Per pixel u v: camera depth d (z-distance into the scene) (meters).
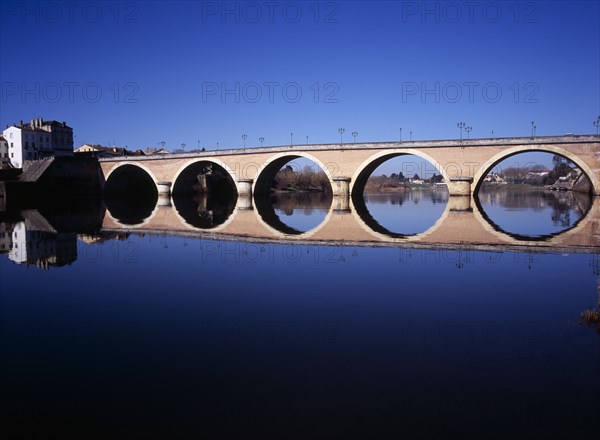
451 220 35.16
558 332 9.43
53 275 15.75
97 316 11.00
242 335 9.52
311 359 8.20
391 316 10.73
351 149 63.84
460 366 7.81
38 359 8.41
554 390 6.90
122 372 7.79
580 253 19.42
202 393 6.99
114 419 6.30
